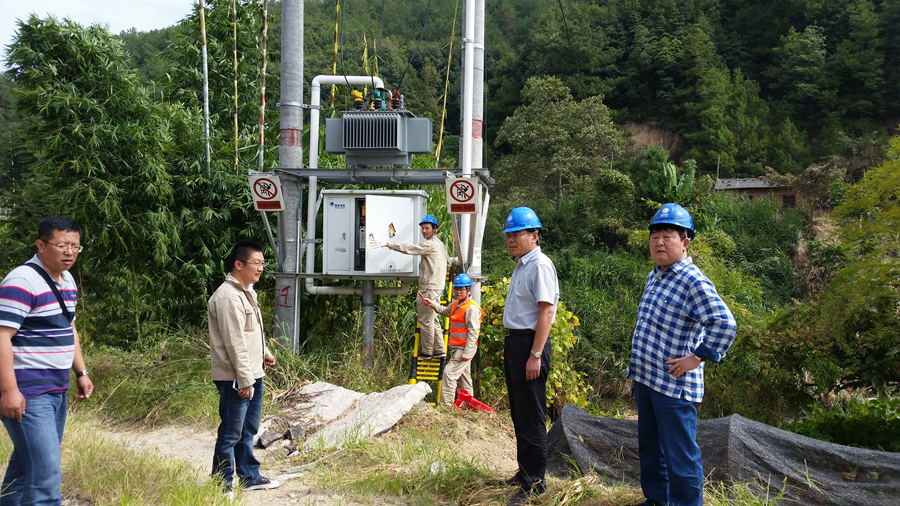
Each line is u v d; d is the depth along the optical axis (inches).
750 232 812.6
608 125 1193.4
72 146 286.0
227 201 323.9
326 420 209.3
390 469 164.2
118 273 317.1
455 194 252.1
